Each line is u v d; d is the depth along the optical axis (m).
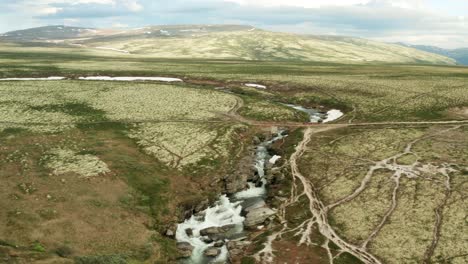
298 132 80.62
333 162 64.81
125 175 57.56
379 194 53.56
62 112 90.06
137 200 52.25
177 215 51.34
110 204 50.09
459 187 53.09
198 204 54.09
